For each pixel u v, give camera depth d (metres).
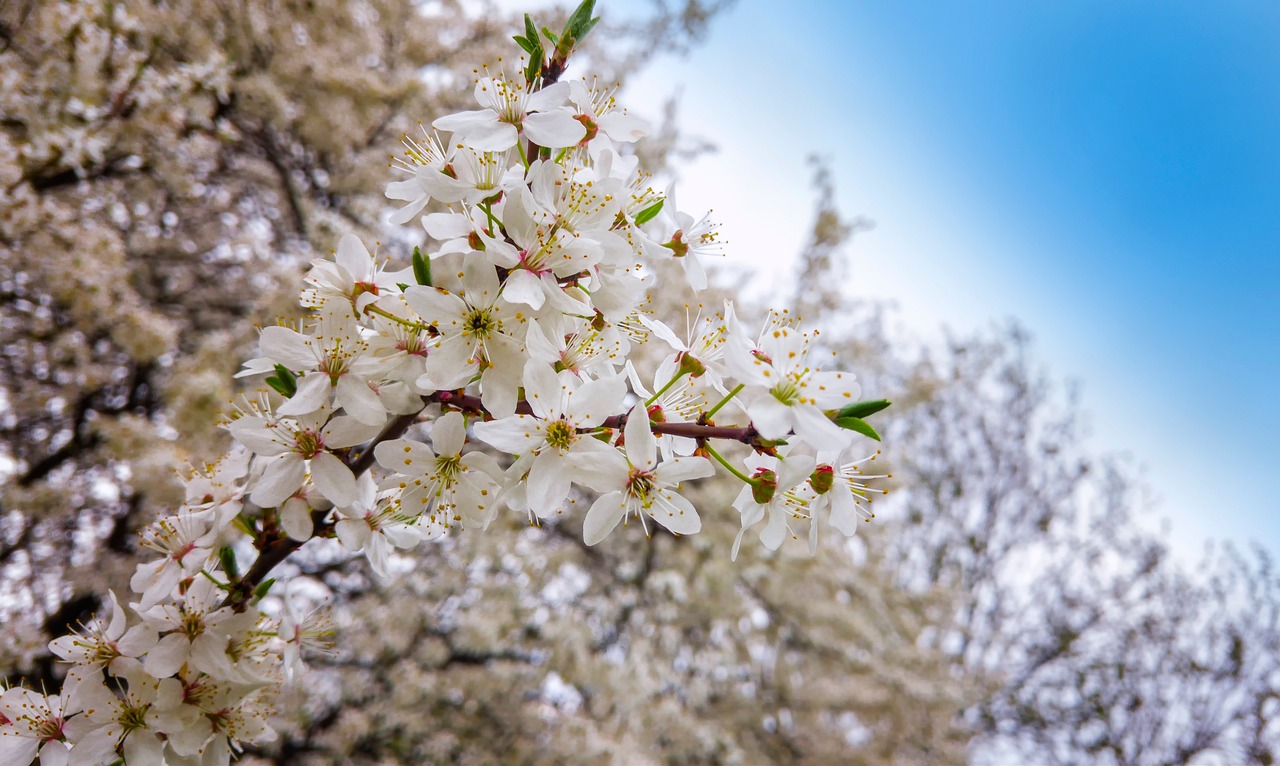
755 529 6.71
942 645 10.20
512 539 6.38
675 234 1.83
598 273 1.57
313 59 5.40
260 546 1.69
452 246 1.57
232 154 5.93
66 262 4.24
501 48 6.19
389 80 6.05
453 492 1.52
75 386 5.41
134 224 5.94
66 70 4.04
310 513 1.64
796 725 8.20
